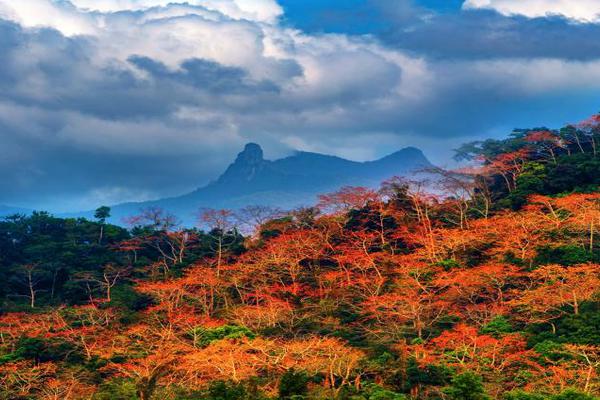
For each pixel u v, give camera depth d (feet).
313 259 308.81
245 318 251.19
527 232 263.29
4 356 233.55
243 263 307.58
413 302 227.20
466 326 211.82
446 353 197.67
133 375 212.64
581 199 264.93
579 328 197.26
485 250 282.97
